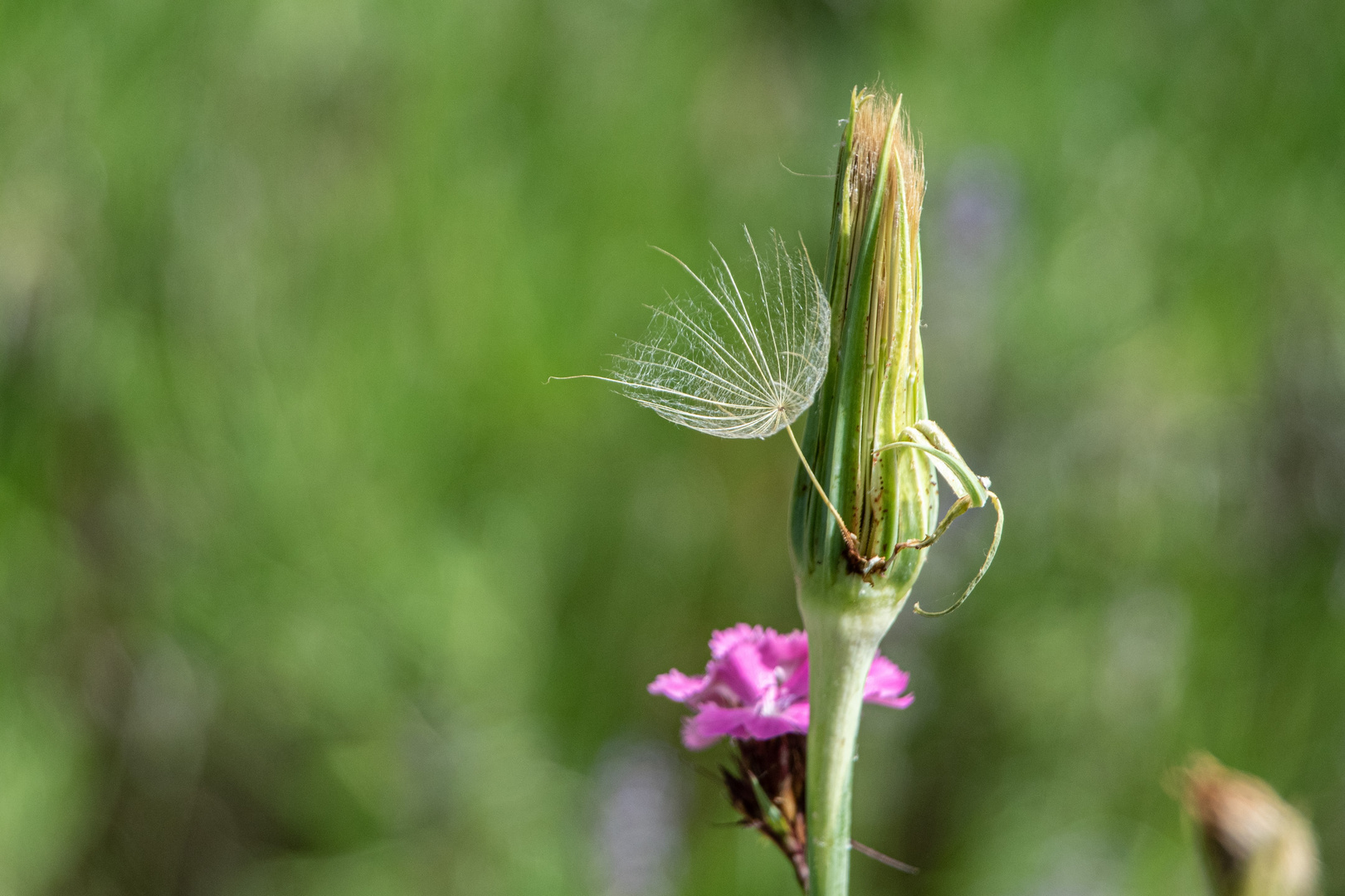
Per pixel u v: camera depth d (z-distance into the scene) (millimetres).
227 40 1103
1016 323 1238
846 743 538
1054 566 1209
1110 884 1110
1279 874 562
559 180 1236
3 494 1034
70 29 1036
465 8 1198
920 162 534
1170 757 1142
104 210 1069
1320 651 1150
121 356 1083
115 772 1115
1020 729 1167
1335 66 1261
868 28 1342
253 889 1122
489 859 1130
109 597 1110
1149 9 1322
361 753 1145
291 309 1148
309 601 1135
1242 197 1270
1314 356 1235
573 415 1227
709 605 1248
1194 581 1195
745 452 1272
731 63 1322
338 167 1166
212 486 1125
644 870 1100
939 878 1138
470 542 1182
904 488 533
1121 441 1236
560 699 1182
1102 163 1297
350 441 1147
